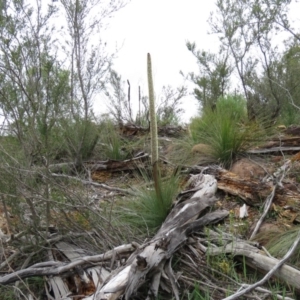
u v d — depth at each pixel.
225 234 4.31
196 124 7.68
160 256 3.64
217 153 6.54
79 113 6.96
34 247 4.18
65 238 4.33
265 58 9.48
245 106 9.49
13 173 4.12
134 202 5.03
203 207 4.53
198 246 4.12
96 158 7.36
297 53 9.49
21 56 4.70
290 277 3.59
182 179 5.91
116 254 3.87
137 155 7.38
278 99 9.23
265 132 6.91
